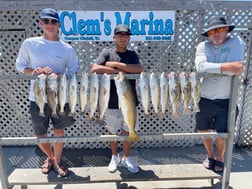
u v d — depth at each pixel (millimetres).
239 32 4504
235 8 4375
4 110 4730
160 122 4809
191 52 4539
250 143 5000
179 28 4461
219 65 3018
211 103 3473
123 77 2885
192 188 3754
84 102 2895
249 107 4801
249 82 4676
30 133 4816
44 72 2965
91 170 3566
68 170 3529
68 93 2920
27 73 3174
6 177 3246
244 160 4562
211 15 4430
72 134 4770
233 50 3258
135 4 4273
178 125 4816
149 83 2908
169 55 4543
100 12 4273
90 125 4758
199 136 3186
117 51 3346
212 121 3629
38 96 2871
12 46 4473
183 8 4320
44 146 3482
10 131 4809
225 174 3365
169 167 3664
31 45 3146
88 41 4387
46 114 3291
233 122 3199
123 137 3121
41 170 3557
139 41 4445
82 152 4797
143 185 3820
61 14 4250
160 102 2963
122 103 2922
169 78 2893
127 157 3652
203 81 3482
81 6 4234
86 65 4492
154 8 4297
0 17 4348
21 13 4340
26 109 4738
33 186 3803
